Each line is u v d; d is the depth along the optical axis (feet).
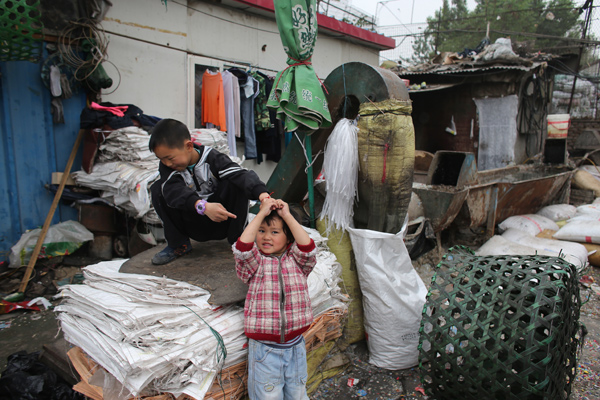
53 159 13.71
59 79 13.25
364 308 8.68
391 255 8.41
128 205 11.91
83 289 6.42
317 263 7.84
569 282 6.82
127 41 15.57
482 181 20.22
